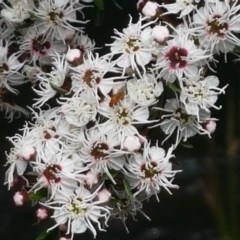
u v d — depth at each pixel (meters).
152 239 0.46
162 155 0.17
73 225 0.17
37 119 0.18
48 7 0.19
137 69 0.17
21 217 0.47
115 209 0.18
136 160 0.17
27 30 0.19
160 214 0.47
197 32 0.17
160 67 0.17
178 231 0.47
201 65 0.17
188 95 0.17
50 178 0.17
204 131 0.17
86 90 0.17
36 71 0.19
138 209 0.18
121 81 0.17
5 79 0.19
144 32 0.17
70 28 0.19
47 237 0.18
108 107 0.17
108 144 0.17
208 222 0.48
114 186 0.17
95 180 0.17
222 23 0.17
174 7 0.17
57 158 0.17
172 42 0.17
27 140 0.18
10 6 0.20
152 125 0.17
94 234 0.17
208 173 0.47
